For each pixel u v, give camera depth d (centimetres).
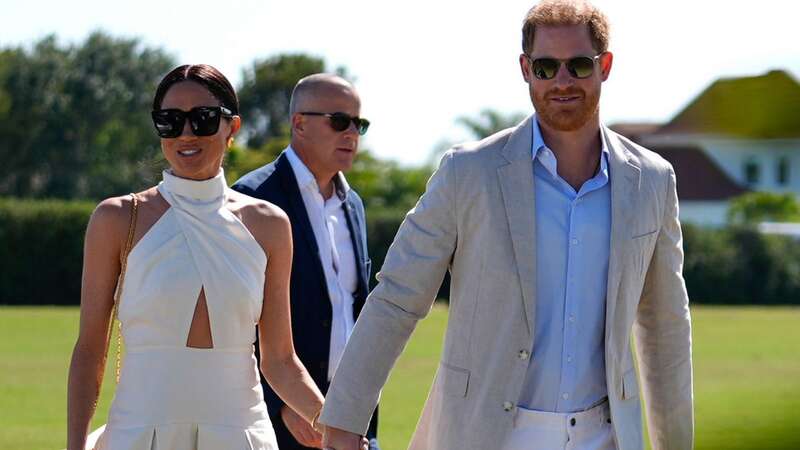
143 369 711
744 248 6481
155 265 714
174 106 727
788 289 6494
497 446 721
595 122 747
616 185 738
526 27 743
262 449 727
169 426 706
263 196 1005
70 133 11044
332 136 1018
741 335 3938
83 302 732
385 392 2253
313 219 1015
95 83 11231
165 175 735
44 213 5512
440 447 739
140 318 712
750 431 1312
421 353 3028
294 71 12562
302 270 988
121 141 11350
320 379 986
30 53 11169
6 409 1948
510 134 749
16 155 10781
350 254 1034
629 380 745
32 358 2733
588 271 731
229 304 720
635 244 737
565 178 743
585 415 730
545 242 730
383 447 1627
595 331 732
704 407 1970
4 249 5481
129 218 724
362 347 755
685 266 6456
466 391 731
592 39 729
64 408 1970
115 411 714
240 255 732
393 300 752
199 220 726
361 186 7694
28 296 5519
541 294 728
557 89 725
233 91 752
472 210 733
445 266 752
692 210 9019
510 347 721
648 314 784
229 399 719
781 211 8012
